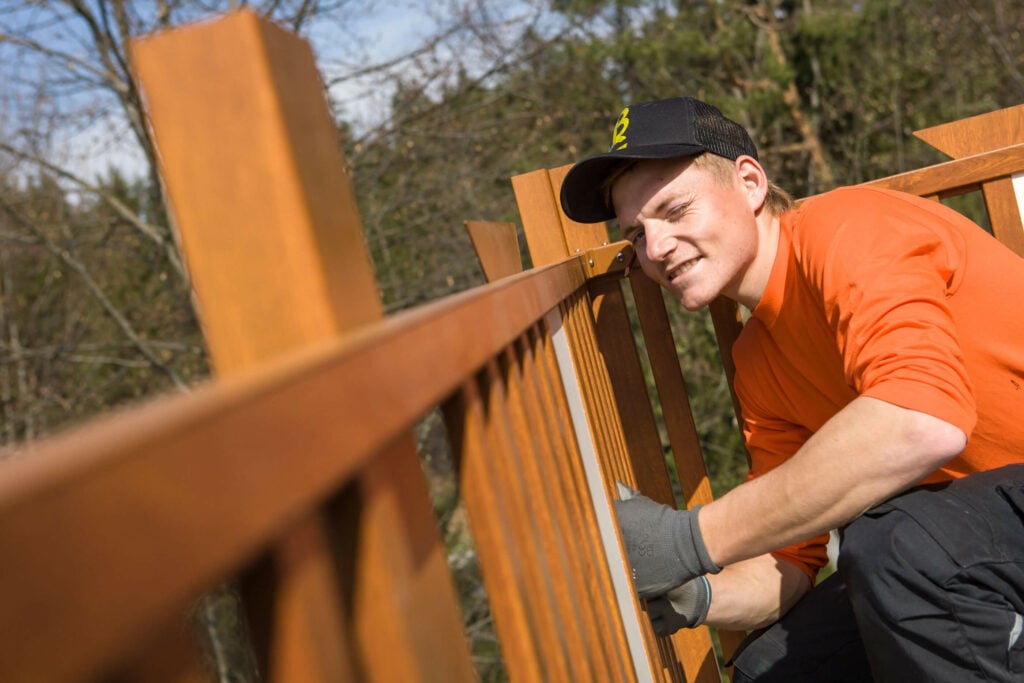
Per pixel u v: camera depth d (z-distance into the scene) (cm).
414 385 43
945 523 135
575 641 82
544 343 114
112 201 717
